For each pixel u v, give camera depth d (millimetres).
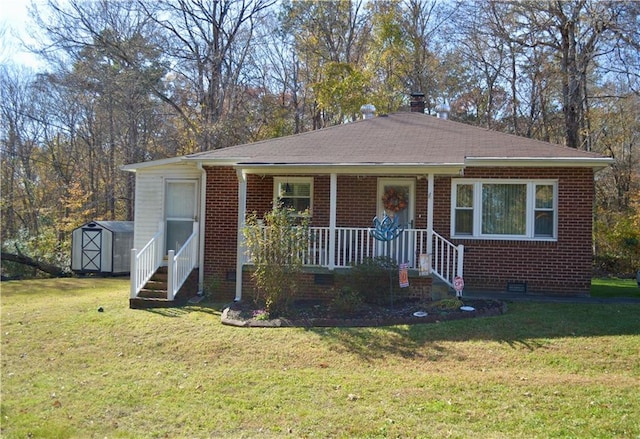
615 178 26656
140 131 31375
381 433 4844
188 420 5277
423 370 6641
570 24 23312
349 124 14945
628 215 21719
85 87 29469
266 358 7301
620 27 21016
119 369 7043
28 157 31547
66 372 6980
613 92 27297
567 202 11602
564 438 4652
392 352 7371
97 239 19047
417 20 31938
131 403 5766
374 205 12812
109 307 10984
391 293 9812
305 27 33000
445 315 9039
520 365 6742
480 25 27656
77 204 28047
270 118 31625
